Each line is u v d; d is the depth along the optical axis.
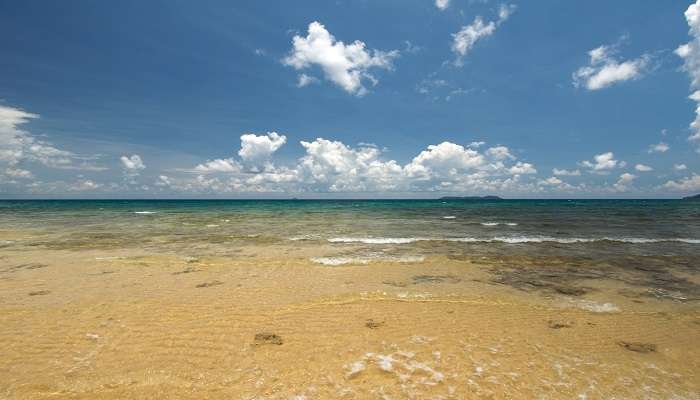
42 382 5.89
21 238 22.69
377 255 16.81
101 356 6.77
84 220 37.69
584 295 10.78
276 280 12.30
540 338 7.64
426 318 8.74
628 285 11.91
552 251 18.00
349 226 30.84
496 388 5.66
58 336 7.64
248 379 5.94
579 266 14.61
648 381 5.94
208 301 9.94
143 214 49.69
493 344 7.30
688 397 5.49
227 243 20.55
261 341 7.40
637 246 19.69
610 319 8.81
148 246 19.47
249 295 10.55
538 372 6.18
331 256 16.58
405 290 11.15
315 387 5.68
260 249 18.48
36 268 14.10
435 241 21.30
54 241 21.36
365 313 9.07
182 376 6.05
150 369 6.29
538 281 12.32
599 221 36.19
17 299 10.12
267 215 47.38
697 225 31.88
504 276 12.98
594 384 5.82
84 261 15.45
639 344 7.40
